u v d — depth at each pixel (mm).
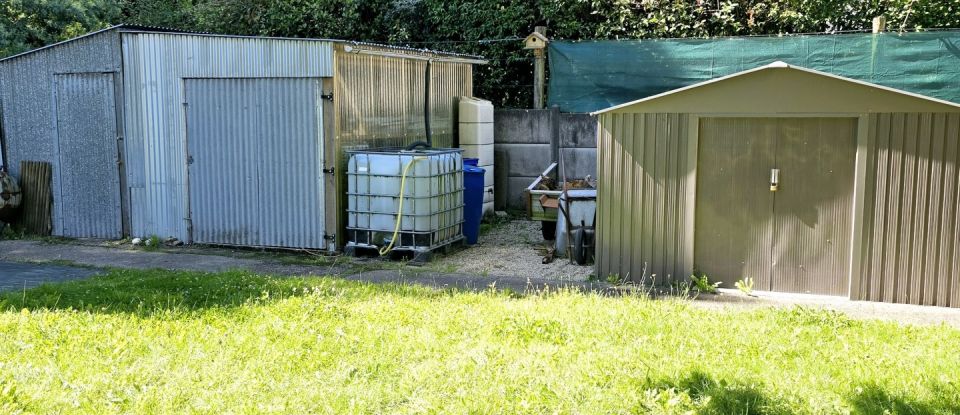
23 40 16188
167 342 5879
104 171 11477
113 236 11539
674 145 8352
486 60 13930
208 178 10867
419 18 15156
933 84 11078
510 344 5934
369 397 4902
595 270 8797
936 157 7668
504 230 12227
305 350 5738
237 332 6184
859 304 7848
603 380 5152
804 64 11594
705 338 6117
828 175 7988
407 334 6152
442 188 10242
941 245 7742
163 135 11047
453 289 7961
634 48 12477
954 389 5027
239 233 10773
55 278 9047
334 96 10047
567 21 13953
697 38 12195
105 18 18016
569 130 13031
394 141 11359
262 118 10445
